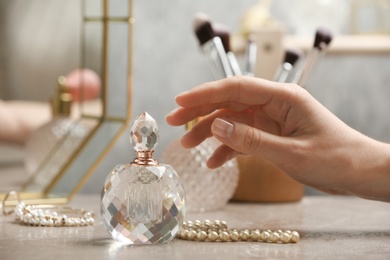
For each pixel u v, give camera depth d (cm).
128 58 131
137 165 91
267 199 132
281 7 189
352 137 102
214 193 121
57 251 90
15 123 140
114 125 132
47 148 137
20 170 137
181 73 188
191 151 119
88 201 134
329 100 195
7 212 116
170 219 92
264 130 105
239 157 132
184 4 188
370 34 180
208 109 104
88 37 140
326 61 194
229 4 189
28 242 95
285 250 91
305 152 99
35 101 142
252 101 101
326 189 104
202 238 95
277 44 150
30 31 148
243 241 96
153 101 188
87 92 136
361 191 103
